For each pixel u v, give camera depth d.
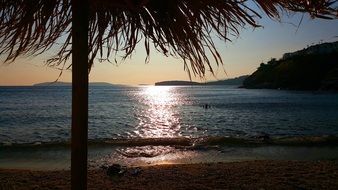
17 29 1.97
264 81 195.88
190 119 39.53
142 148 16.11
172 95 140.00
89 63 2.37
